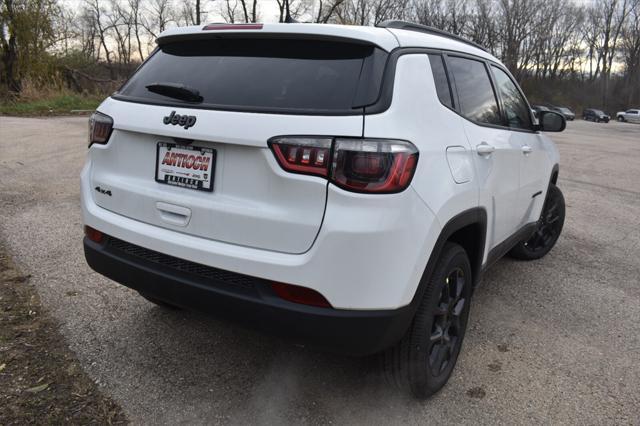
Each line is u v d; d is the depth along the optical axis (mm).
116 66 41219
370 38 2320
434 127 2449
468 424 2572
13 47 22906
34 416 2432
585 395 2842
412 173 2176
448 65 2857
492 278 4500
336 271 2092
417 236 2217
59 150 9961
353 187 2066
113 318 3398
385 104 2191
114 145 2668
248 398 2689
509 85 3852
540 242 5023
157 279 2465
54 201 6203
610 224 6555
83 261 4289
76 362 2893
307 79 2301
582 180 10125
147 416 2516
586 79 77562
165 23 52469
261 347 3166
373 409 2650
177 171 2436
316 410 2623
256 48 2523
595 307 3984
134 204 2582
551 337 3477
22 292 3658
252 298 2225
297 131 2123
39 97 20781
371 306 2141
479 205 2828
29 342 3039
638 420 2650
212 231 2330
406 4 52906
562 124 4145
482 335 3461
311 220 2111
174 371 2883
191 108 2383
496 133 3225
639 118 60781
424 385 2607
